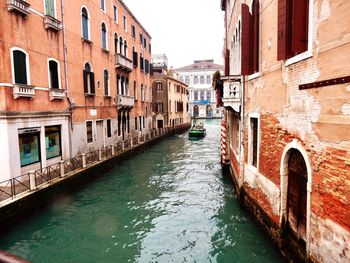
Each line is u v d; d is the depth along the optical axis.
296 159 5.01
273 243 5.95
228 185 11.34
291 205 5.24
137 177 12.84
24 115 9.38
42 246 6.55
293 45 4.48
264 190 6.46
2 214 6.71
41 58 10.53
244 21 7.02
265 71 6.26
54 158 11.46
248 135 7.86
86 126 14.18
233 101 8.66
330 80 3.74
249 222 7.49
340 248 3.63
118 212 8.62
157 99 33.50
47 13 10.97
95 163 12.31
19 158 9.20
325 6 3.83
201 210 8.62
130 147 17.75
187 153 19.61
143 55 25.69
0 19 8.53
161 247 6.49
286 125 5.15
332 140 3.76
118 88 19.11
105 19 16.62
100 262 5.92
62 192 9.33
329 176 3.84
